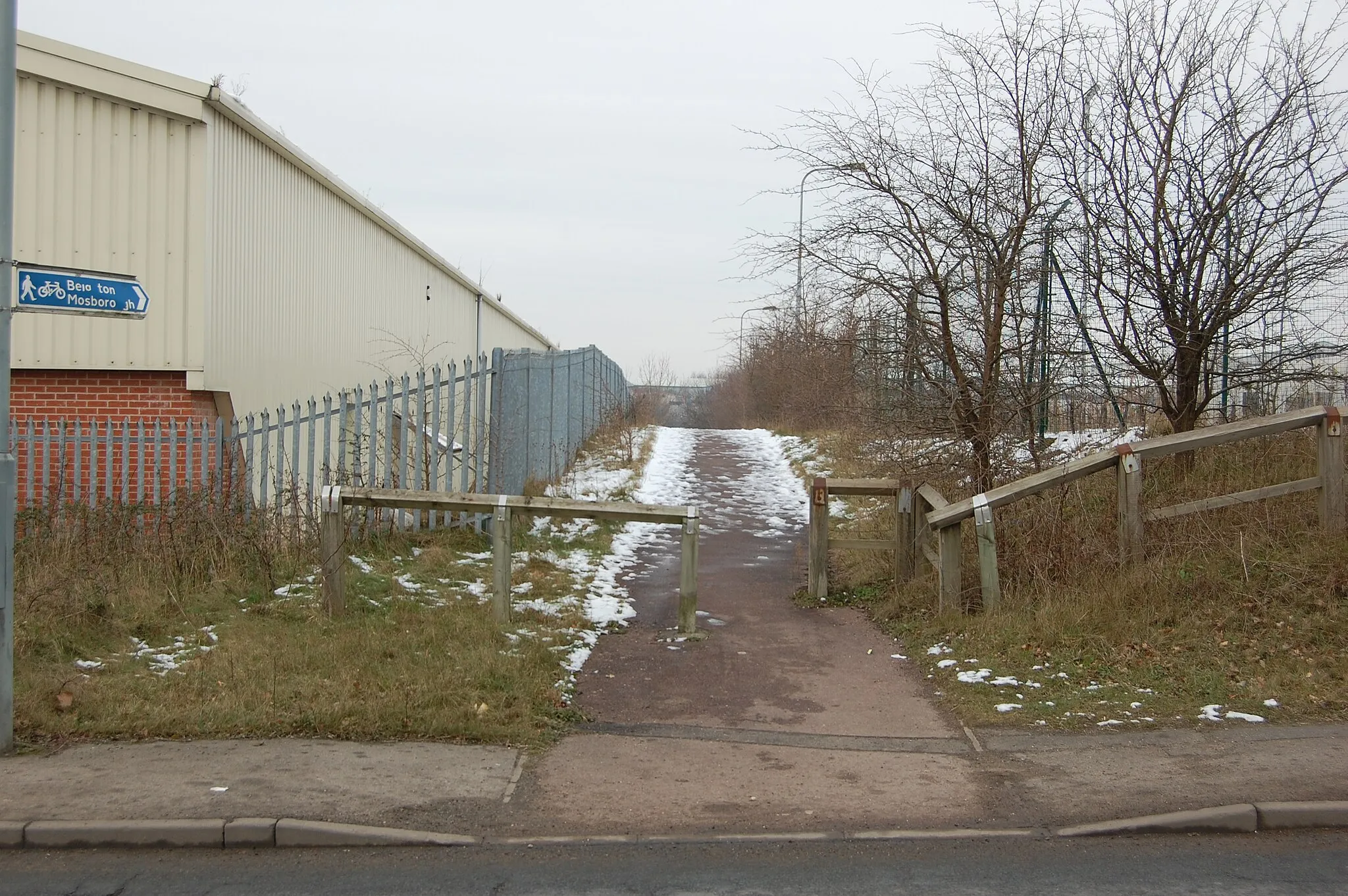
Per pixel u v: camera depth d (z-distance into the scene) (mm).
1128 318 10695
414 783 5641
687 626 8945
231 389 12453
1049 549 9047
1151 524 9094
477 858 4891
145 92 11469
